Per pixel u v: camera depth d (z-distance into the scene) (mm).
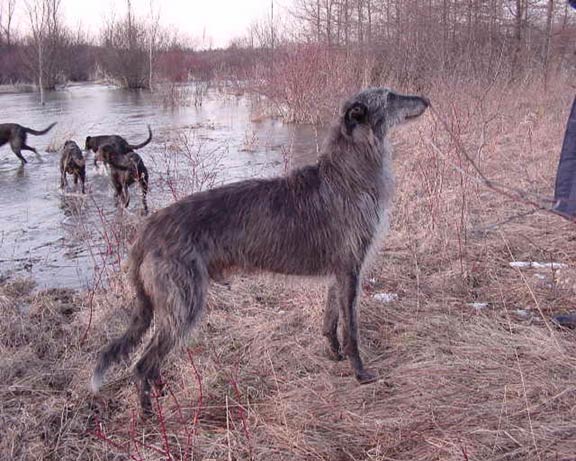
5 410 3664
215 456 3275
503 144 10203
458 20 16750
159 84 36500
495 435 3264
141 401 3650
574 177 3854
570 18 18438
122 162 8906
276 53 22859
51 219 8469
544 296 5012
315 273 4000
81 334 4602
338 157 3934
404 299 5121
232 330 4676
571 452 3082
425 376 3900
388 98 4039
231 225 3752
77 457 3307
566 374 3805
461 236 6301
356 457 3240
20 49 38062
